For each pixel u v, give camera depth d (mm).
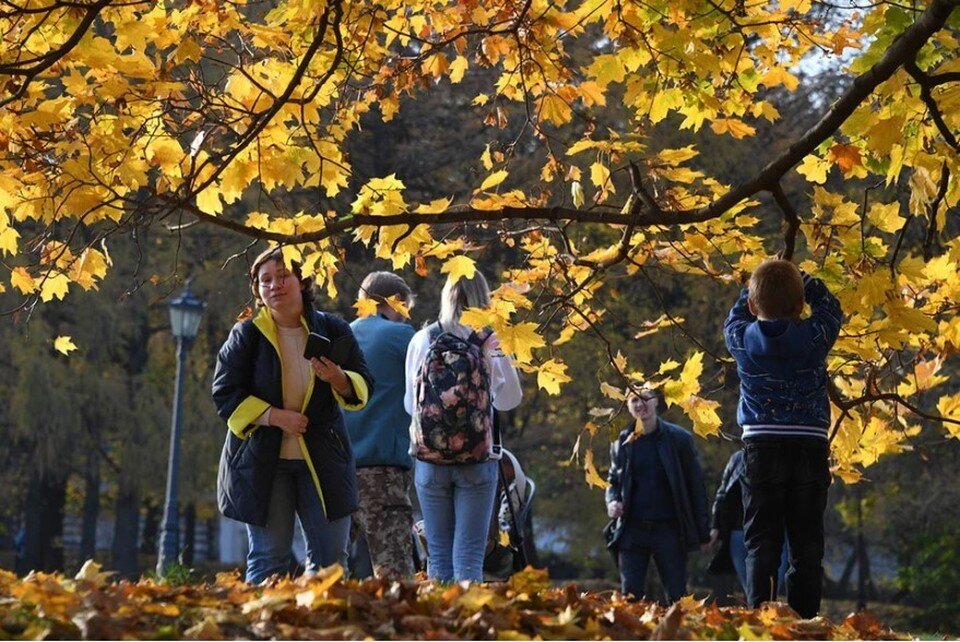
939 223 10156
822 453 11203
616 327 40781
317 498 11336
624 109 23688
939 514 47562
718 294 39656
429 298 41375
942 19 9344
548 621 8609
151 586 9227
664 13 10438
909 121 10344
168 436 50969
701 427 11453
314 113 10430
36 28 9484
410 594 8969
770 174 10883
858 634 10602
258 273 11367
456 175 41562
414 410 13367
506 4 11031
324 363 10992
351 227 10359
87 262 10227
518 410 47938
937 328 10602
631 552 18328
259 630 7957
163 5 10211
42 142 9719
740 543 18422
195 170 10398
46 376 47844
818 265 11133
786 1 11094
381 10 10836
